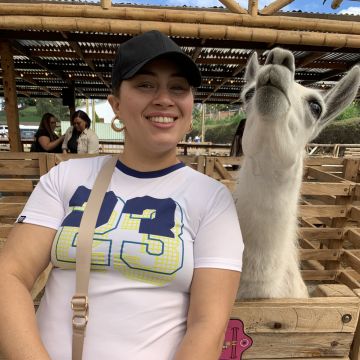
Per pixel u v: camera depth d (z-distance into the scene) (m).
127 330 1.11
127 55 1.16
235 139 5.62
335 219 3.63
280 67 1.29
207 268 1.15
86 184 1.28
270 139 1.40
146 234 1.14
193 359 1.01
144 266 1.12
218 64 7.77
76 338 1.10
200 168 4.17
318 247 3.98
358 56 6.84
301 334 1.67
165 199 1.22
